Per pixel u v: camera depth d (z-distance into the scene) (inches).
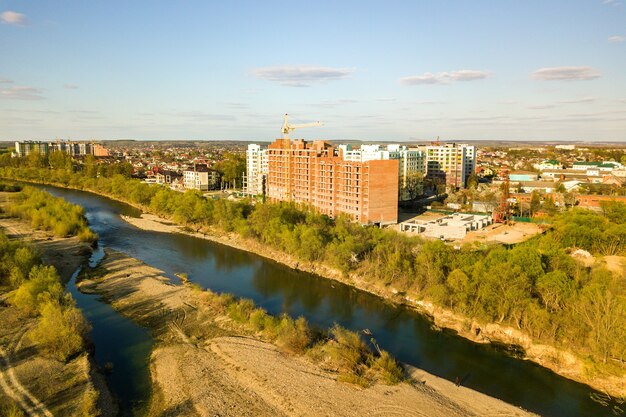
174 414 2704.2
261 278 5393.7
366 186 7588.6
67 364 3181.6
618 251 5595.5
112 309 4281.5
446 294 4163.4
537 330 3555.6
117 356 3420.3
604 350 3164.4
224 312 4165.8
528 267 4067.4
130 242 7076.8
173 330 3838.6
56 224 7126.0
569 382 3152.1
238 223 7332.7
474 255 4598.9
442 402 2849.4
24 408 2647.6
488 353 3563.0
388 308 4488.2
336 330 3779.5
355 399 2851.9
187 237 7455.7
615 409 2849.4
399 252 5032.0
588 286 3622.0
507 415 2738.7
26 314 3895.2
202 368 3218.5
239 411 2728.8
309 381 3048.7
